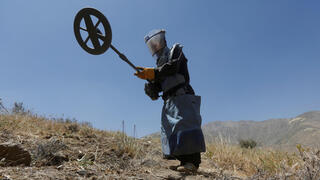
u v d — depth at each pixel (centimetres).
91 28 376
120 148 466
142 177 314
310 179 287
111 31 370
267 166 416
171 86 377
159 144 638
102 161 383
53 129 573
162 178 327
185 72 392
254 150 632
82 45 385
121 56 378
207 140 673
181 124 360
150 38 396
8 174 238
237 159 530
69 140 475
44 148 352
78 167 314
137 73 379
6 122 519
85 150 418
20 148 304
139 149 500
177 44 391
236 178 359
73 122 675
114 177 289
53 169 288
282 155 453
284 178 305
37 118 675
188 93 391
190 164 365
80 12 373
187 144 353
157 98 423
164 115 384
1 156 291
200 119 373
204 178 344
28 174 247
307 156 321
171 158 383
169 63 371
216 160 516
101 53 380
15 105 696
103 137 556
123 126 554
